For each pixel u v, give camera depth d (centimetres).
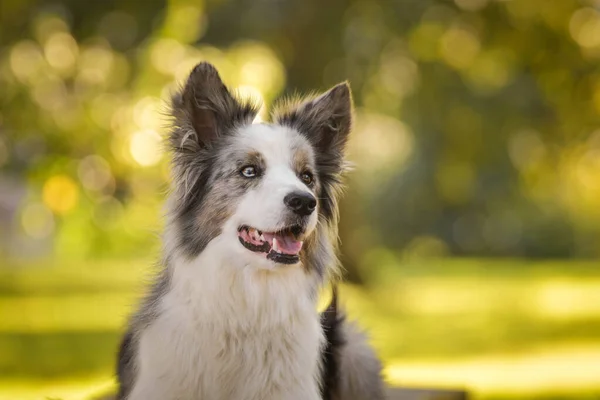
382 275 2425
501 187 3184
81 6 1727
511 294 2705
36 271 3170
